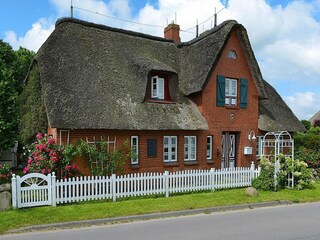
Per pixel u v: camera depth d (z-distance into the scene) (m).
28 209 10.39
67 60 15.13
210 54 17.73
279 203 12.88
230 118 18.69
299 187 15.24
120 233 8.52
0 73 21.17
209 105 17.86
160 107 16.20
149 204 11.50
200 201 12.15
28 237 8.16
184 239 7.96
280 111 22.78
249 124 19.55
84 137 13.97
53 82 13.88
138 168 15.38
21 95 17.91
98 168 13.98
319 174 19.77
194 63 18.55
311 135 24.55
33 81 15.97
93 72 15.48
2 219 9.31
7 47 28.80
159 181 13.37
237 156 19.22
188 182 13.84
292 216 10.65
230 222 9.75
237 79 19.30
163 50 19.55
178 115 16.48
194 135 17.39
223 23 18.81
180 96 17.56
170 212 10.68
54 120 12.78
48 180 10.99
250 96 19.72
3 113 16.56
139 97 15.73
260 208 12.04
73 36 16.39
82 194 11.65
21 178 10.55
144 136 15.69
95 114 13.88
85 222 9.42
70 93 13.95
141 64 16.33
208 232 8.61
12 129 17.23
